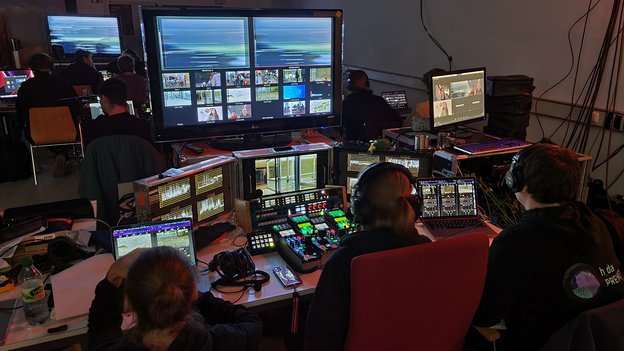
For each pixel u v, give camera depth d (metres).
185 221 1.91
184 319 1.07
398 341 1.48
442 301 1.47
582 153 3.55
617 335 1.40
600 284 1.57
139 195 2.04
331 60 3.29
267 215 2.27
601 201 3.30
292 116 3.30
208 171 2.27
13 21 7.98
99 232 2.13
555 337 1.48
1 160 5.02
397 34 5.68
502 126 3.39
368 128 4.12
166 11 2.80
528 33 3.90
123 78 5.20
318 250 1.99
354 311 1.38
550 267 1.56
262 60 3.10
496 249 1.66
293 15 3.08
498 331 1.74
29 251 1.97
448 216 2.43
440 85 3.09
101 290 1.35
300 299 1.87
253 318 1.42
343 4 6.86
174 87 2.95
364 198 1.45
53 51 7.96
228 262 1.92
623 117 3.20
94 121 2.90
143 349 1.08
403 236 1.44
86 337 1.60
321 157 2.44
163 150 3.43
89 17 8.09
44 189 4.90
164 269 1.07
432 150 2.74
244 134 3.22
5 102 5.80
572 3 3.50
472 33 4.50
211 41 2.94
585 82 3.48
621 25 3.19
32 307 1.58
